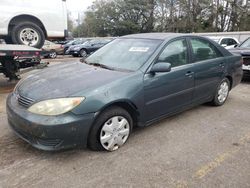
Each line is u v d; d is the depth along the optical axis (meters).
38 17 6.99
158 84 3.43
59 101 2.68
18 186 2.45
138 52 3.64
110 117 3.00
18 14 6.68
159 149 3.20
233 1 34.66
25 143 3.26
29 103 2.83
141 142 3.37
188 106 4.13
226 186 2.51
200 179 2.61
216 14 35.88
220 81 4.73
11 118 2.97
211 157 3.04
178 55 3.83
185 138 3.53
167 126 3.92
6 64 5.90
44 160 2.89
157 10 45.06
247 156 3.07
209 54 4.48
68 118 2.65
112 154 3.05
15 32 6.66
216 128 3.90
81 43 20.92
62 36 7.58
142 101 3.26
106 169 2.75
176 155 3.06
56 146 2.70
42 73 3.56
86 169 2.74
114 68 3.48
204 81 4.29
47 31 7.24
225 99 5.05
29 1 6.83
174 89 3.70
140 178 2.61
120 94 2.99
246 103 5.21
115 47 4.06
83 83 2.96
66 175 2.63
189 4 36.97
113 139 3.08
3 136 3.46
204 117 4.34
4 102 5.03
